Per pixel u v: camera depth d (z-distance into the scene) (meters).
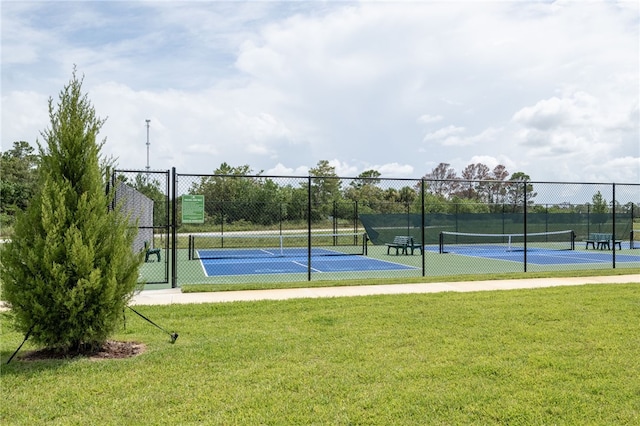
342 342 6.88
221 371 5.66
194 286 11.98
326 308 9.24
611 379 5.41
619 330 7.45
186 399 4.83
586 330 7.46
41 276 5.99
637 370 5.70
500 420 4.43
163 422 4.33
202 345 6.71
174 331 7.55
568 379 5.42
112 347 6.69
